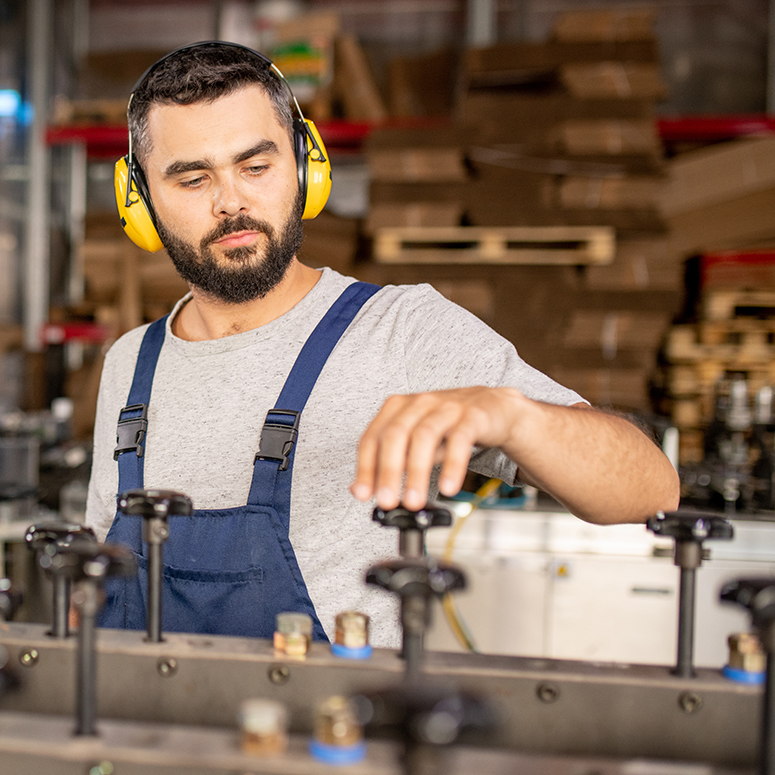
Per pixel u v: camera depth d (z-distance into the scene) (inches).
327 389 37.0
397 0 172.6
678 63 165.3
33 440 104.0
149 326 44.6
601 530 88.4
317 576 35.4
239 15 178.4
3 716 20.2
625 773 18.3
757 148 120.1
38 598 83.4
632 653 86.3
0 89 171.8
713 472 101.6
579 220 118.8
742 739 20.5
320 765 17.1
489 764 17.9
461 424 22.6
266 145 35.6
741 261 120.6
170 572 34.6
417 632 18.7
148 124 36.3
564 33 122.9
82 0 183.9
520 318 120.6
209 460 37.5
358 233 131.6
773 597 17.3
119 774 17.9
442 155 121.0
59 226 178.4
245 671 21.6
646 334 119.0
